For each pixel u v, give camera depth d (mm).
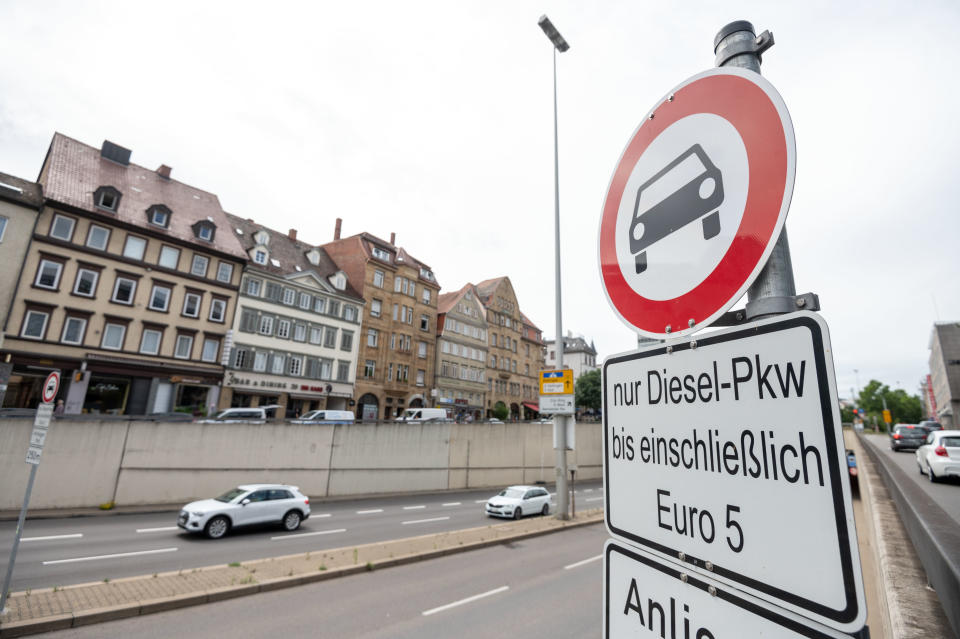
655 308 1568
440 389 46250
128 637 6461
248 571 9078
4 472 14477
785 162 1207
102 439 15977
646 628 1390
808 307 1119
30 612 6762
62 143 29172
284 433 19922
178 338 29234
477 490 25719
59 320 25125
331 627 6969
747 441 1167
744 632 1104
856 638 856
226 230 34062
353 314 39719
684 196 1521
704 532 1250
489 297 55812
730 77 1435
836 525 932
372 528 14898
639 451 1526
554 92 17938
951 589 2023
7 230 24156
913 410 77438
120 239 27844
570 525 15531
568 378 16719
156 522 14406
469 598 8352
